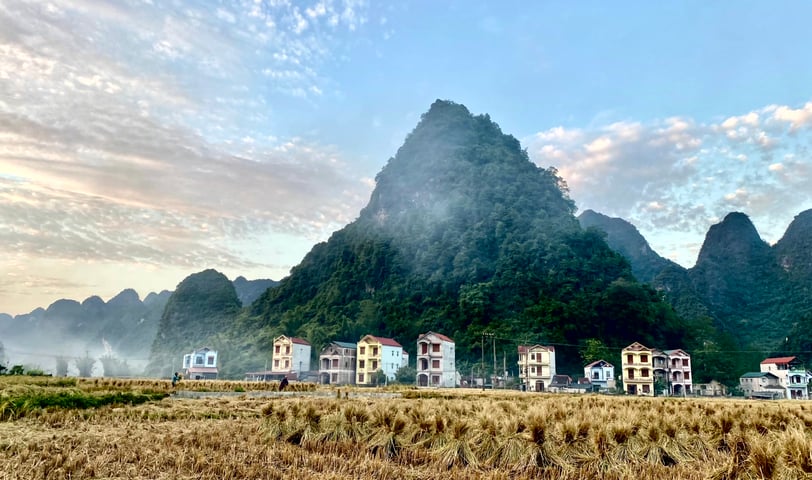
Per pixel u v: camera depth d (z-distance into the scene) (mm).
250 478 11539
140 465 12164
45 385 38000
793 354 129000
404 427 16031
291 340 106062
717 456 14664
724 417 16734
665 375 91875
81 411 21734
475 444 14633
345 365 102250
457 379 100688
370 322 131625
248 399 33969
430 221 165125
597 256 143875
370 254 164250
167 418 21828
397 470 12922
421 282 143125
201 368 104312
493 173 175625
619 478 12859
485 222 156875
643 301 123312
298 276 186000
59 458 12055
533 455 13758
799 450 11875
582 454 14000
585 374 96188
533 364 93375
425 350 98312
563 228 152375
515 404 23266
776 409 24531
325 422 16891
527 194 171250
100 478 11117
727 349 128000
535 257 139125
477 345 108938
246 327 164125
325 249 195125
